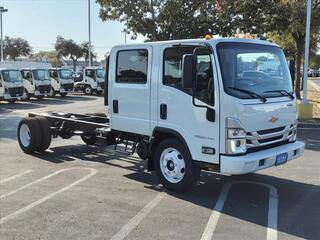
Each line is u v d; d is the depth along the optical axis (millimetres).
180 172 7195
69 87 35812
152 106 7453
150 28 21219
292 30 21750
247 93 6527
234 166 6309
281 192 7402
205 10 20922
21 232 5535
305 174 8633
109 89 8305
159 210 6410
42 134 10445
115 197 7047
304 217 6148
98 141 11445
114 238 5344
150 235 5441
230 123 6352
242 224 5848
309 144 12000
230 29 20766
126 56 7910
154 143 7578
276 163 6719
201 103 6637
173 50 7035
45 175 8508
